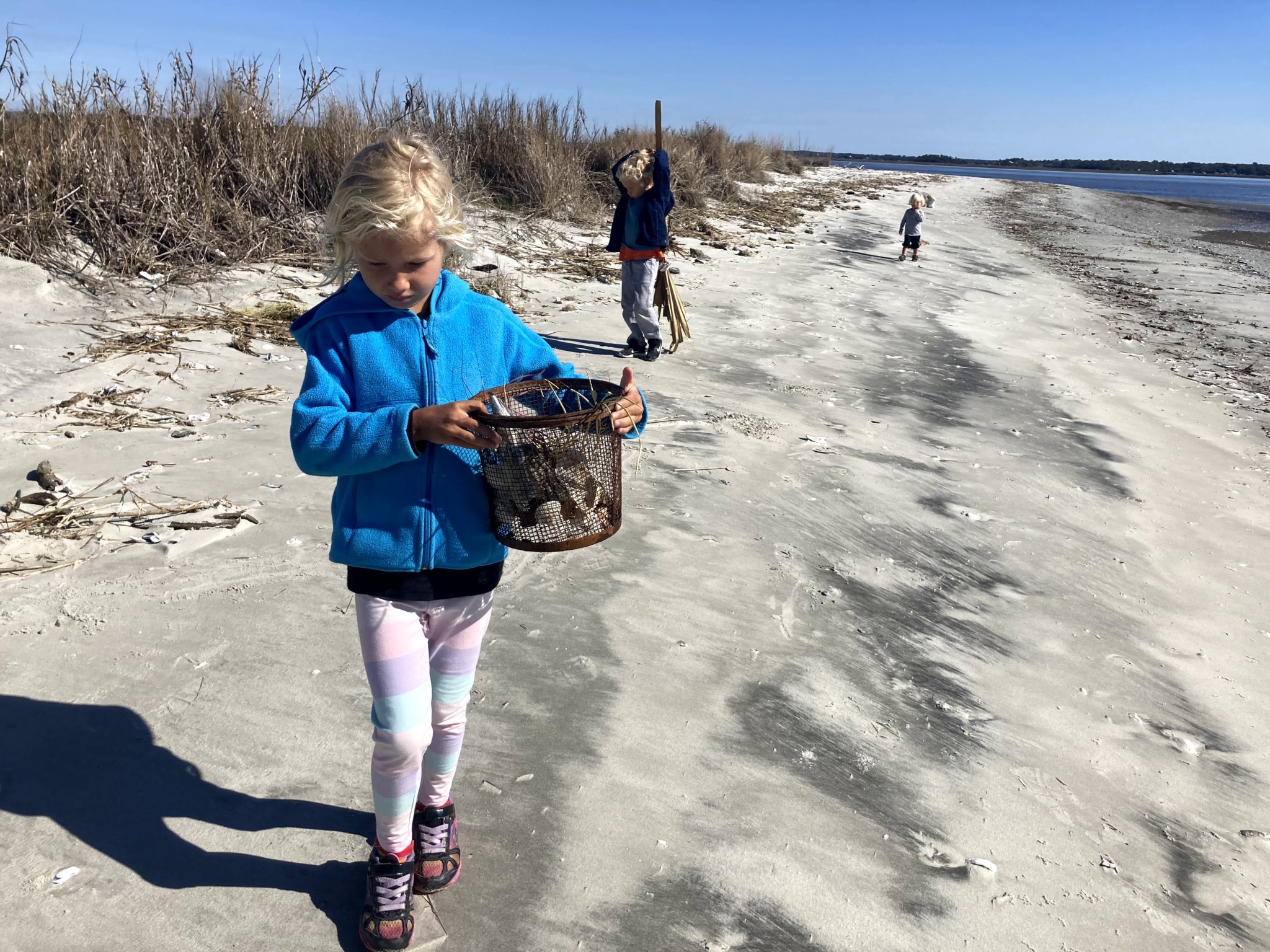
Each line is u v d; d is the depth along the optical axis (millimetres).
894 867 2410
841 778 2723
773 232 15617
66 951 1960
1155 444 6238
